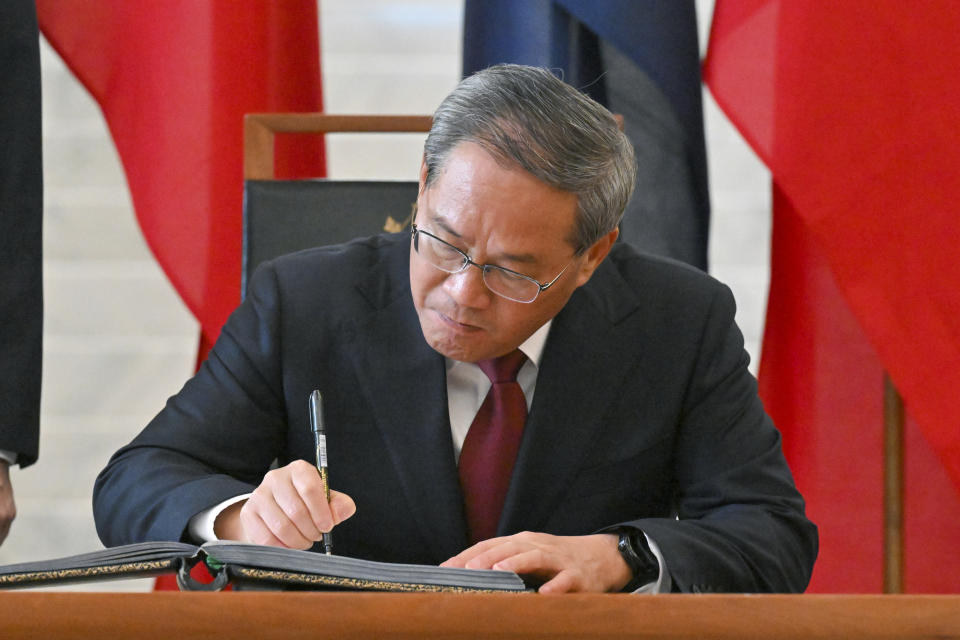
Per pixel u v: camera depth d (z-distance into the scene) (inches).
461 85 138.2
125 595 74.8
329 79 315.3
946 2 233.1
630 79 261.9
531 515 155.8
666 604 76.4
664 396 162.7
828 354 266.4
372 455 159.0
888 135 236.1
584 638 75.6
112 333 308.8
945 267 232.1
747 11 249.0
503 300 138.5
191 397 163.8
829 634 75.9
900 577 252.1
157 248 260.2
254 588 99.8
